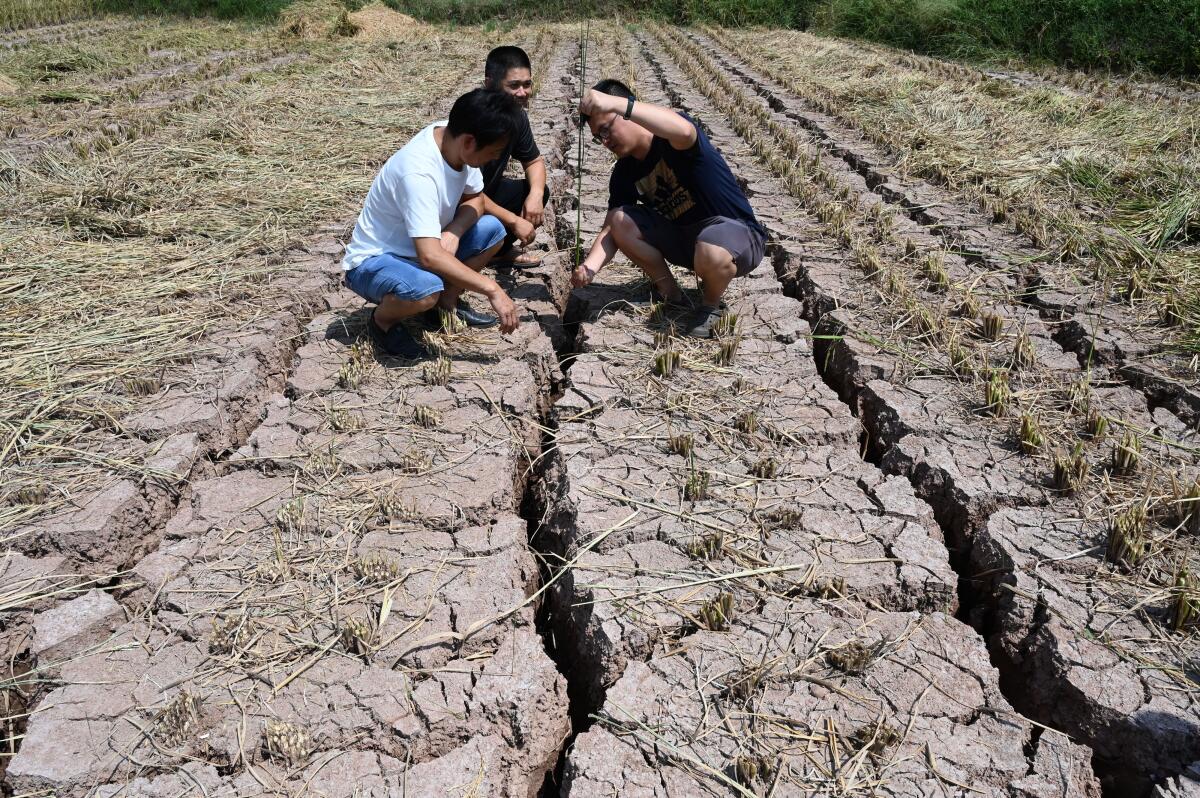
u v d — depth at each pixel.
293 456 3.63
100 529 3.19
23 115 9.62
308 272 5.37
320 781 2.36
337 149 7.90
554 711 2.69
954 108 9.75
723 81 12.17
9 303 4.79
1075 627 2.86
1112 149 7.96
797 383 4.26
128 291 4.98
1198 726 2.51
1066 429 3.92
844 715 2.56
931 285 5.38
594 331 4.75
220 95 10.52
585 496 3.44
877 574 3.05
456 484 3.48
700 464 3.65
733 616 2.90
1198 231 5.94
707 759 2.43
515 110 3.88
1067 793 2.37
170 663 2.69
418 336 4.64
